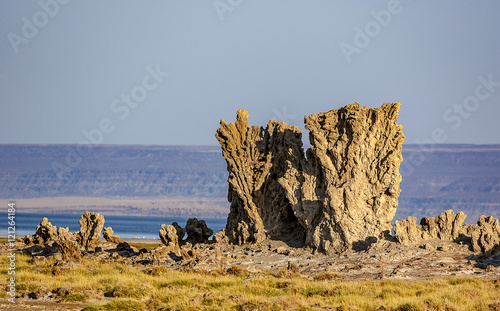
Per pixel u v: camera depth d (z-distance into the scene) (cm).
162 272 6712
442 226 7262
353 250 7156
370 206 7388
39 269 6794
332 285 5775
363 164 7412
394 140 7400
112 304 5112
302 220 7650
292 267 6656
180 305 5006
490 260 6656
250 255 7588
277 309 4766
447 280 5941
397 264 6675
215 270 6756
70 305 5306
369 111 7475
